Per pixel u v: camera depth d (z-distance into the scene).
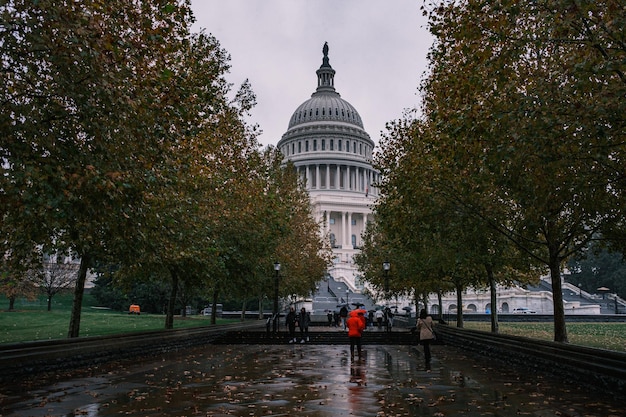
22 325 41.69
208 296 62.38
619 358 12.66
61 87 13.45
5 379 14.70
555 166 14.50
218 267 32.25
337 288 115.56
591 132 13.51
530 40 14.09
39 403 11.80
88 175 13.01
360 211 164.75
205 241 27.47
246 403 12.02
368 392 13.76
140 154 15.99
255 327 51.06
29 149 13.24
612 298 100.69
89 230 17.00
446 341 35.91
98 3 13.34
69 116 14.28
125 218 16.33
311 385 15.07
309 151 178.50
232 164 29.53
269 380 16.27
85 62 13.34
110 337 21.28
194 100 19.67
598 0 13.28
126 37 14.94
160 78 15.47
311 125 181.12
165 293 80.19
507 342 21.81
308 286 68.25
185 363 21.53
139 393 13.37
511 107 14.88
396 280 54.22
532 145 14.24
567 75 13.91
